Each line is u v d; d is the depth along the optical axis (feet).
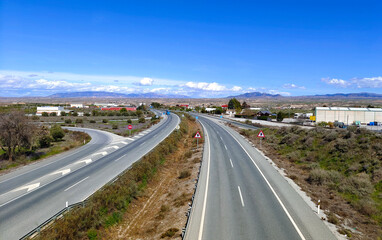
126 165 81.15
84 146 120.98
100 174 70.85
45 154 102.99
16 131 92.27
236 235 35.14
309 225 37.93
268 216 41.16
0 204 49.32
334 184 55.57
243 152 97.09
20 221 42.01
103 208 46.47
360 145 68.49
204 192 53.52
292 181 60.49
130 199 55.88
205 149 104.42
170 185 68.85
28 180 65.51
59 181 64.34
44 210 46.29
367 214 42.50
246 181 60.59
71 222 38.11
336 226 37.76
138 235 42.80
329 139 81.20
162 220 46.16
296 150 87.51
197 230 36.81
